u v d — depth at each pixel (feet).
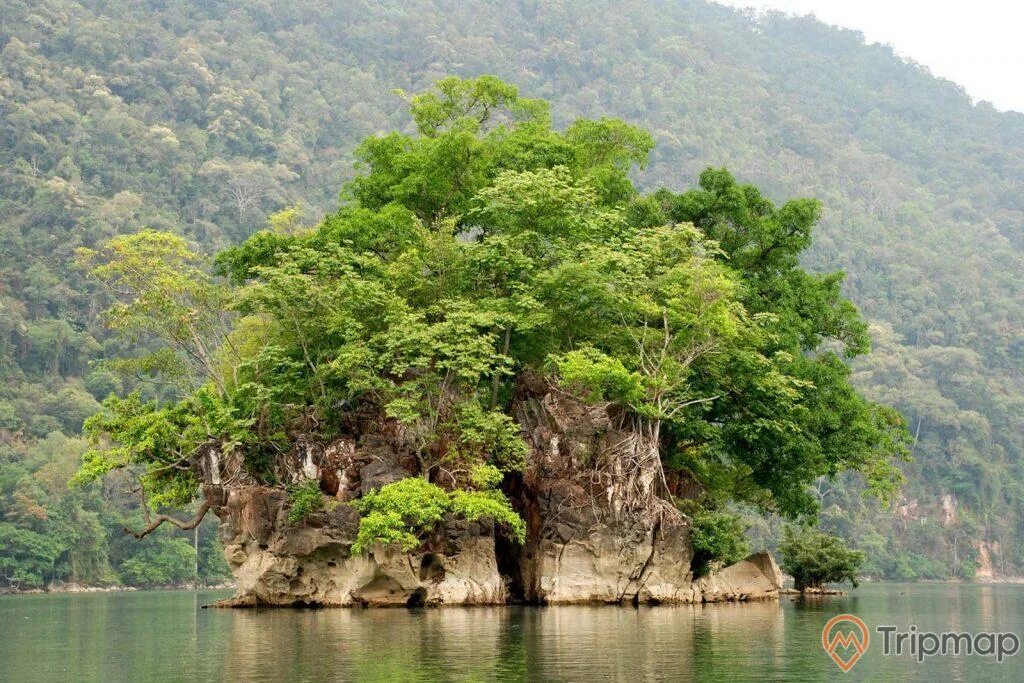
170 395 469.98
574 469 163.02
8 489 390.01
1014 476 574.15
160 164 626.64
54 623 154.61
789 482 184.65
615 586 160.76
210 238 573.74
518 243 168.14
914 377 589.32
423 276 171.12
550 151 187.62
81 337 499.10
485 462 160.76
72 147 610.65
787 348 178.19
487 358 160.15
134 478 422.00
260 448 166.71
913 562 499.92
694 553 173.27
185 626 135.23
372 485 156.46
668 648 98.94
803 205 193.26
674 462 180.24
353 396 167.02
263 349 165.89
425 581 158.40
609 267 166.81
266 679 80.69
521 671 83.46
